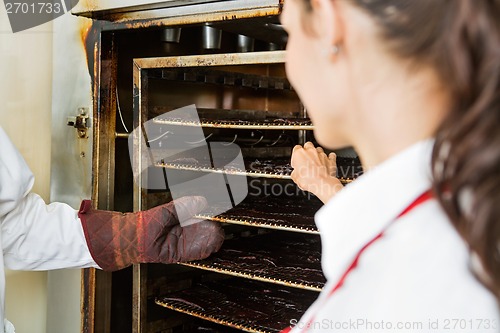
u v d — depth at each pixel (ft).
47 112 7.30
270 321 6.09
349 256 1.71
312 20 1.81
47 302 7.11
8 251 5.54
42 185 7.34
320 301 1.83
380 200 1.68
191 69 6.42
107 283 6.72
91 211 5.92
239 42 7.08
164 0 5.52
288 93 8.04
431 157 1.54
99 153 6.48
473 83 1.43
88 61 6.42
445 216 1.59
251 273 5.97
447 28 1.49
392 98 1.65
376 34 1.62
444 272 1.56
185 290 7.06
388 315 1.58
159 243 5.92
